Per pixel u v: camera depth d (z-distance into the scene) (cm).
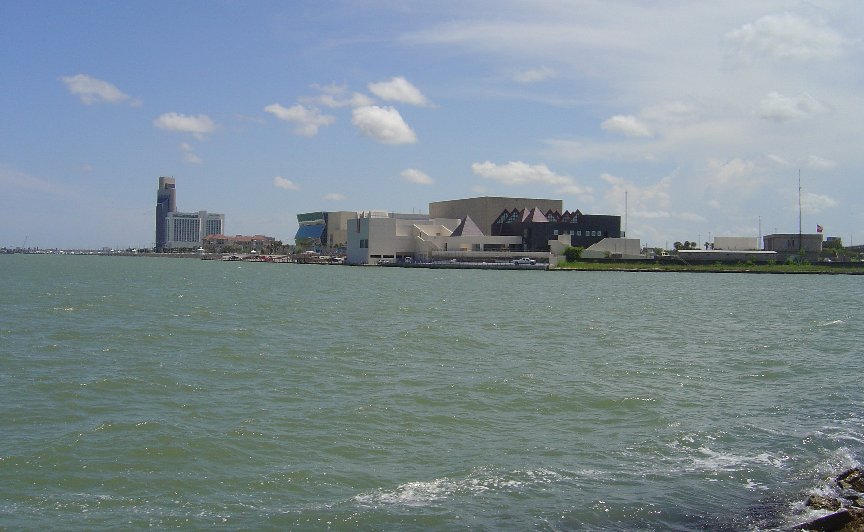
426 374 3994
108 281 14575
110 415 3012
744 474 2369
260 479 2288
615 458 2520
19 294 10206
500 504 2100
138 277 16725
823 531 1895
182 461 2447
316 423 2927
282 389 3556
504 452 2577
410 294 11181
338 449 2592
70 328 5988
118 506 2070
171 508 2059
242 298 9950
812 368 4300
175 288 12331
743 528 1944
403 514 2023
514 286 13962
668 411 3178
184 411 3102
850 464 2477
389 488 2220
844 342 5503
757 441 2734
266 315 7400
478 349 5012
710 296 11331
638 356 4731
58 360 4344
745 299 10631
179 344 5094
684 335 5962
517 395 3456
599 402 3334
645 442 2711
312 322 6725
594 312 8219
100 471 2342
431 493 2183
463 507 2077
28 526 1923
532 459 2500
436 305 8975
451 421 2983
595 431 2862
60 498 2122
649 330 6331
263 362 4347
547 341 5503
